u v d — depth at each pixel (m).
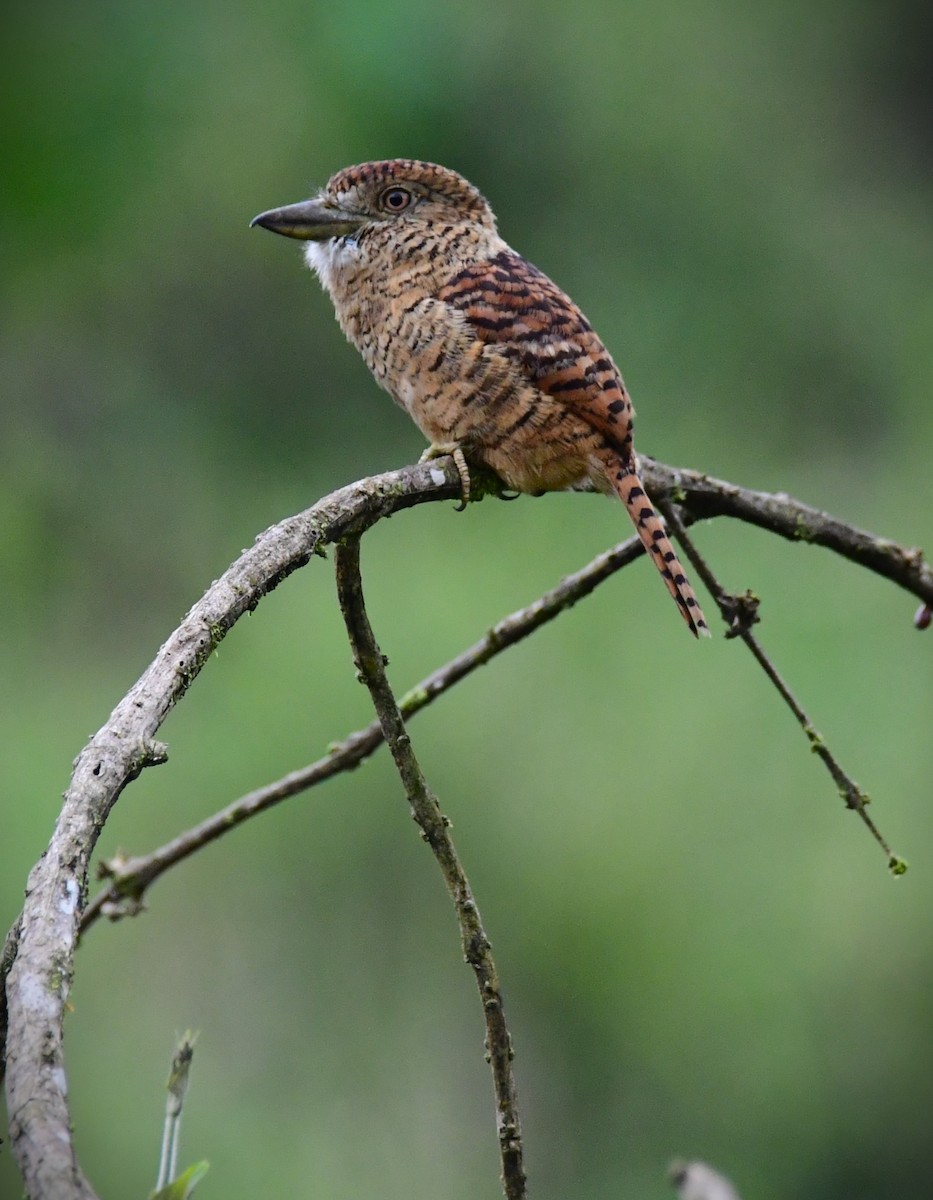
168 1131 4.08
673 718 11.62
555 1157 11.21
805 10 14.81
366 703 11.52
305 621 11.94
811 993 11.17
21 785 11.28
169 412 12.91
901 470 13.52
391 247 6.94
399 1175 10.95
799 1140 11.16
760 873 11.25
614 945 11.23
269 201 12.42
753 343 13.95
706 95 14.16
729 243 14.05
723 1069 11.21
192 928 11.23
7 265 10.91
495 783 11.46
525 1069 11.36
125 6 10.70
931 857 11.23
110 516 12.64
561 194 13.74
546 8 13.53
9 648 11.97
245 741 11.43
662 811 11.34
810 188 14.51
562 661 11.82
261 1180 10.69
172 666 3.79
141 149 10.88
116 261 11.64
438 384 6.64
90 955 11.06
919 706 11.65
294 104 12.30
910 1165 11.09
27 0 9.42
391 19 12.52
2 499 12.23
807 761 11.49
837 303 14.11
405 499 4.89
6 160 9.54
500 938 11.31
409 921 11.44
